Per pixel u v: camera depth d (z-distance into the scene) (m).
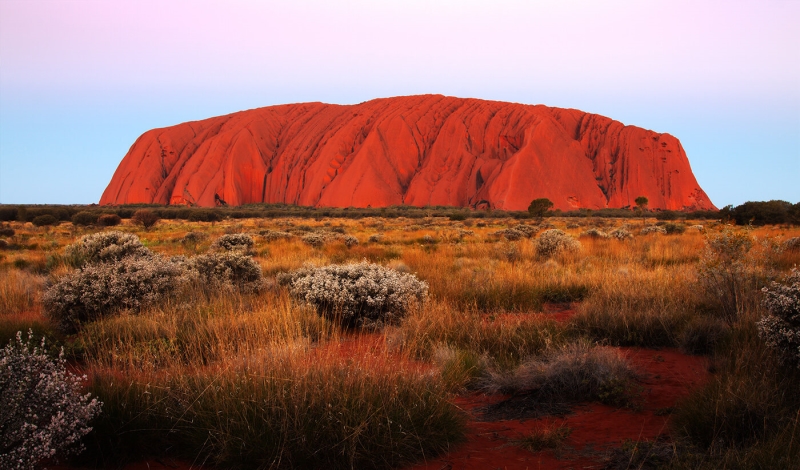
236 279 9.87
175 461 3.53
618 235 23.16
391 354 5.31
